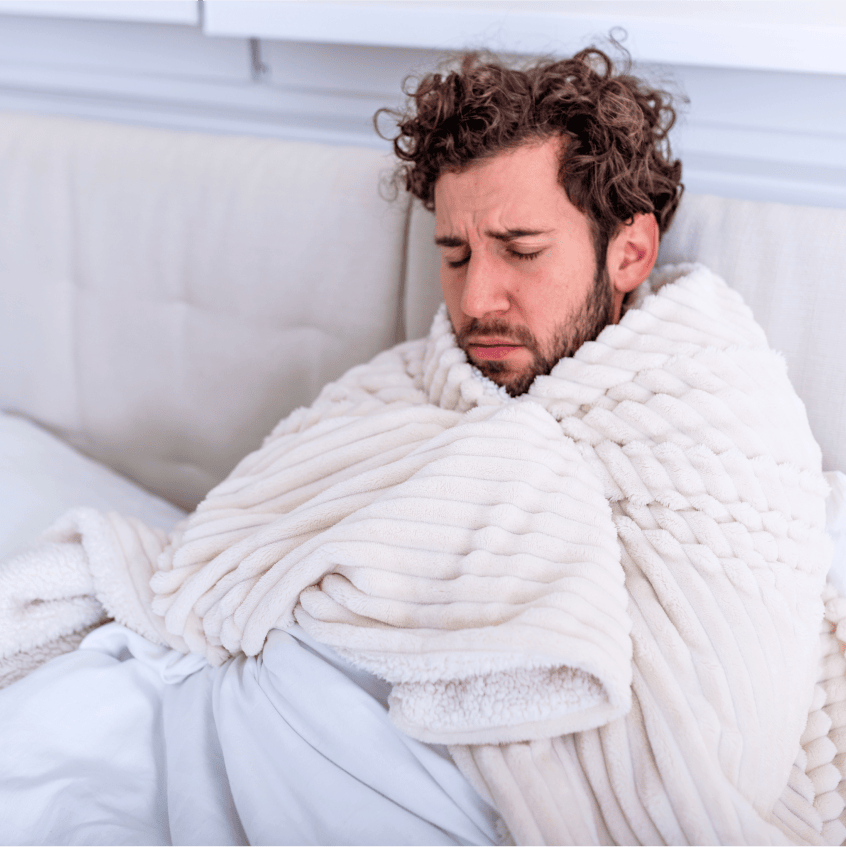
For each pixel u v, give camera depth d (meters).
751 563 0.56
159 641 0.66
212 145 0.97
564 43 0.84
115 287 1.03
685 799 0.48
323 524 0.60
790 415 0.64
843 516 0.66
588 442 0.63
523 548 0.54
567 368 0.65
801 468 0.62
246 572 0.60
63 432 1.11
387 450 0.65
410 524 0.56
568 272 0.66
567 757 0.52
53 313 1.07
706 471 0.58
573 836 0.49
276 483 0.67
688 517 0.58
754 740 0.51
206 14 0.96
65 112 1.21
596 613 0.50
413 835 0.51
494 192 0.63
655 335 0.65
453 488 0.58
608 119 0.65
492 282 0.65
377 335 0.92
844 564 0.64
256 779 0.55
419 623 0.53
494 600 0.52
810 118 0.84
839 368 0.73
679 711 0.51
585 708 0.50
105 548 0.67
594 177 0.65
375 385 0.76
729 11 0.78
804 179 0.87
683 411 0.60
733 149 0.88
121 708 0.62
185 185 0.97
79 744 0.59
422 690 0.52
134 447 1.08
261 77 1.05
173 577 0.63
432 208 0.79
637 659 0.53
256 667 0.60
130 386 1.06
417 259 0.88
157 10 1.00
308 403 0.97
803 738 0.59
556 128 0.64
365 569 0.55
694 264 0.74
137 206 0.99
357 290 0.91
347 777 0.54
